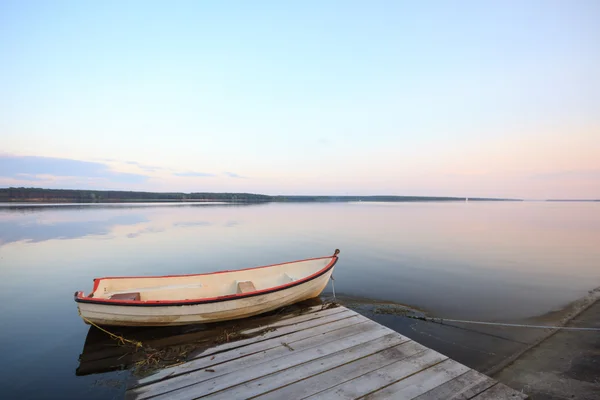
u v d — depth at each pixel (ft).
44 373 18.83
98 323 21.31
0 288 36.73
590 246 66.85
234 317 24.12
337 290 35.40
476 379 14.88
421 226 110.73
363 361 16.51
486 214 194.39
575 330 24.14
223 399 13.38
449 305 30.55
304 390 13.94
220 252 59.67
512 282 38.96
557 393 15.26
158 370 15.96
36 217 129.59
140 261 51.42
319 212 206.59
